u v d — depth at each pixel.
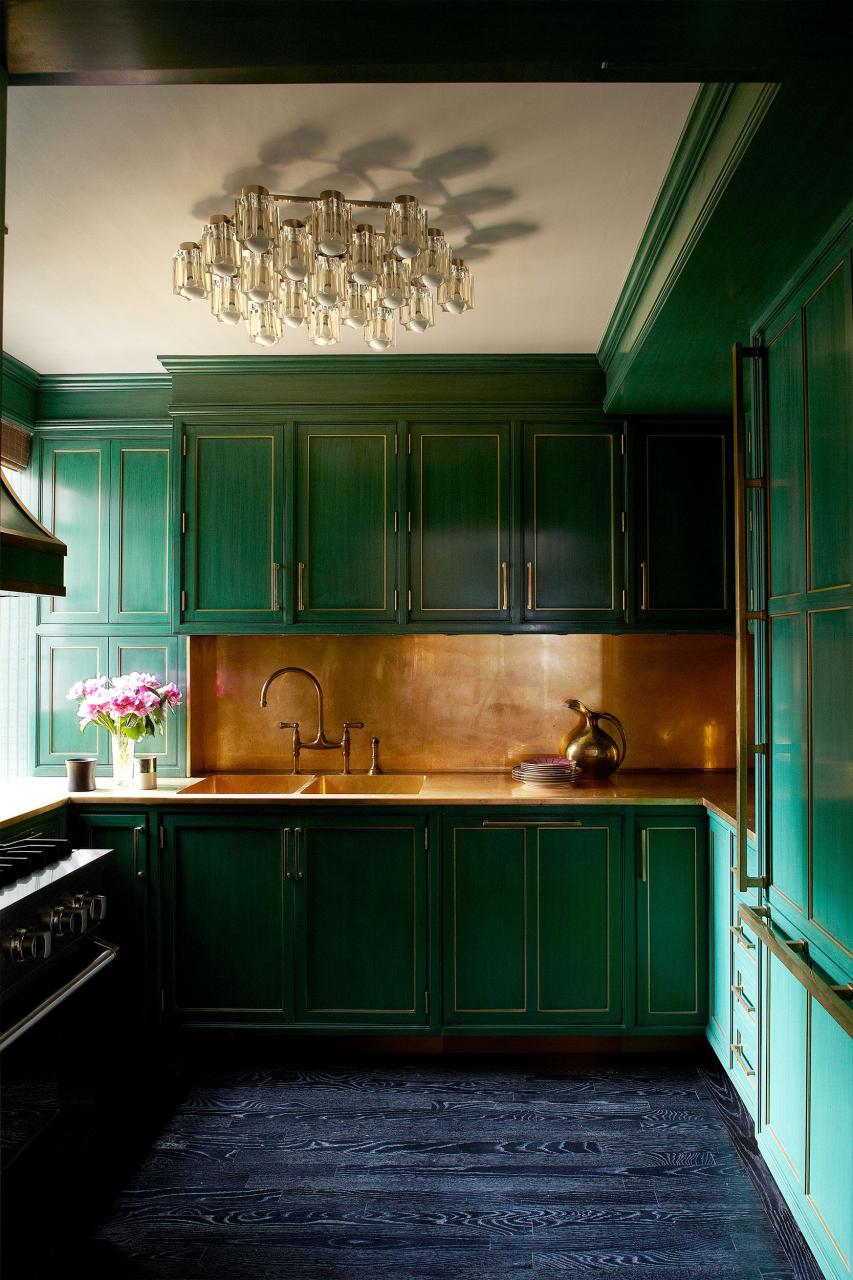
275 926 2.94
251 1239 1.98
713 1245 1.95
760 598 2.16
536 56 1.18
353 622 3.20
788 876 1.99
